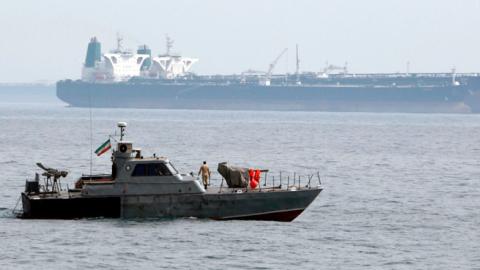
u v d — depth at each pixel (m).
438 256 139.00
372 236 155.50
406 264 133.38
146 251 137.75
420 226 167.62
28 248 138.88
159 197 160.00
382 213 185.25
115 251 137.50
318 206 194.75
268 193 162.12
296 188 166.62
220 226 157.12
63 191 169.75
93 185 160.12
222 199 161.00
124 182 159.75
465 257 138.50
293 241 147.88
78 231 150.88
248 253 138.00
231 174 168.88
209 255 135.88
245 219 162.75
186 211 161.12
